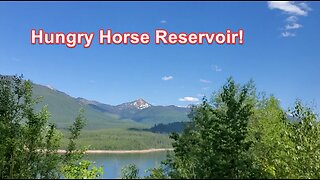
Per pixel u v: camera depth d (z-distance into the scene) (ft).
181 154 72.59
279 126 107.96
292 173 84.33
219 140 72.18
